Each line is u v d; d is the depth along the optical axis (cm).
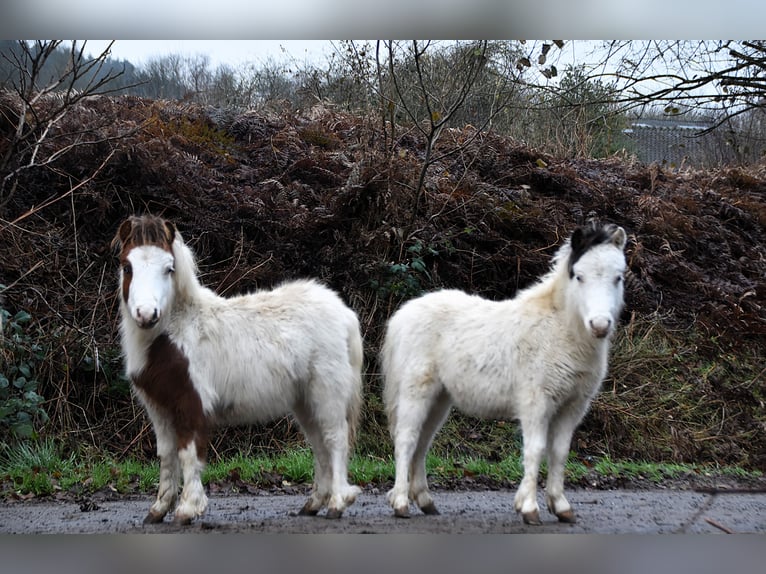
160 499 577
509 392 605
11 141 1084
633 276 1243
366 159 1176
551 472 607
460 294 677
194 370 566
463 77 1330
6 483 772
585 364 590
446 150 1391
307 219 1134
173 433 582
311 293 632
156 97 1850
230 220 1122
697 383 1118
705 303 1250
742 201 1567
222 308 598
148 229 563
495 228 1248
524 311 614
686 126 2525
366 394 1027
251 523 570
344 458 609
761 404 1103
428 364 641
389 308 1082
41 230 1064
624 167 1616
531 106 1202
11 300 997
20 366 895
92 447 902
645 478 883
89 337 965
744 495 799
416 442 633
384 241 1112
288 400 606
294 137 1342
